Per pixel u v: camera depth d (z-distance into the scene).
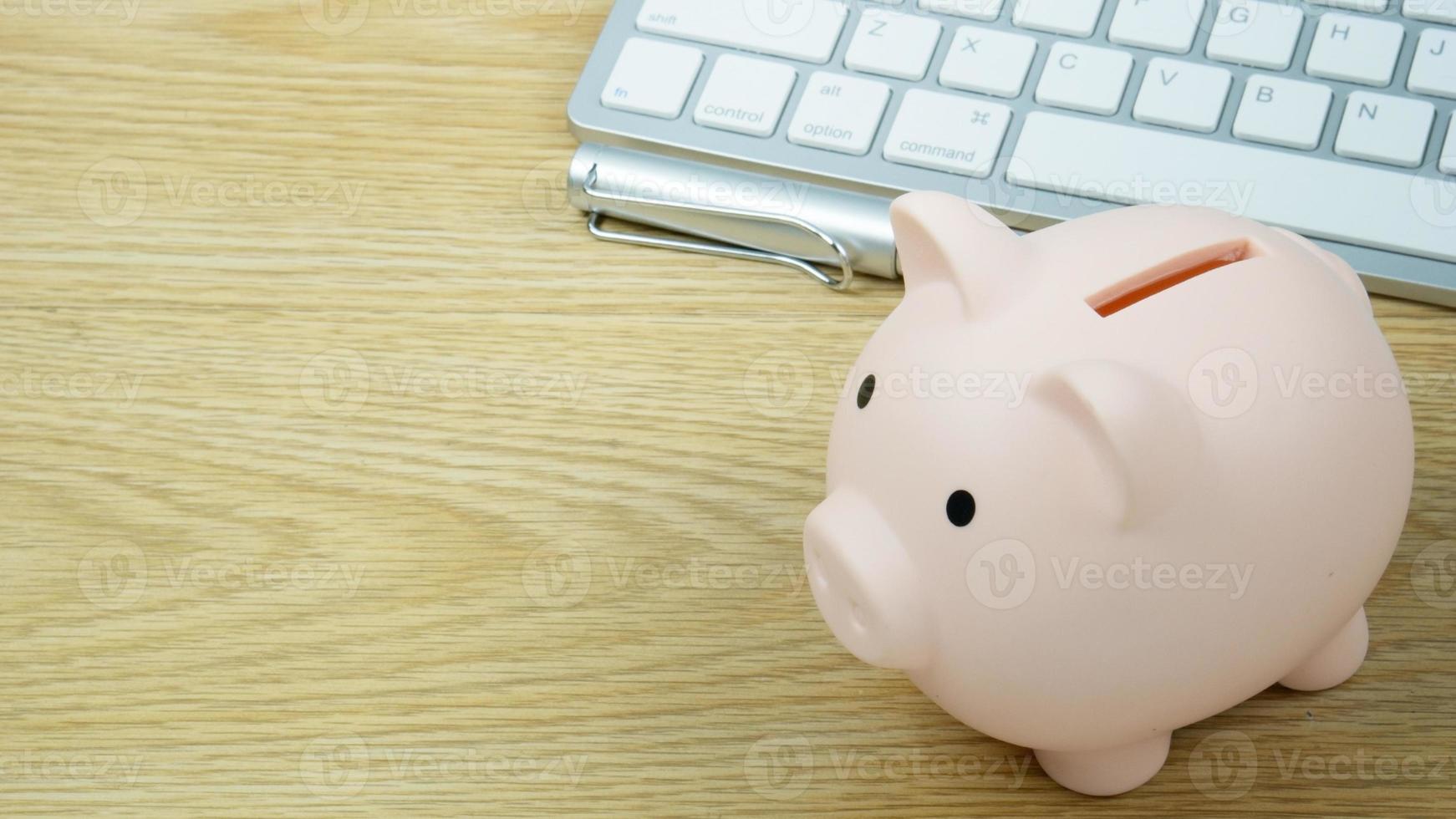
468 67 0.73
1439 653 0.53
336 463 0.61
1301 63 0.61
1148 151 0.60
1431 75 0.60
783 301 0.65
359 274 0.67
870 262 0.63
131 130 0.72
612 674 0.55
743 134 0.64
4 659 0.56
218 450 0.62
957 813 0.51
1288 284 0.44
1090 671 0.42
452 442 0.61
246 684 0.55
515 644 0.56
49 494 0.61
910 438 0.43
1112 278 0.43
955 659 0.44
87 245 0.68
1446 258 0.58
